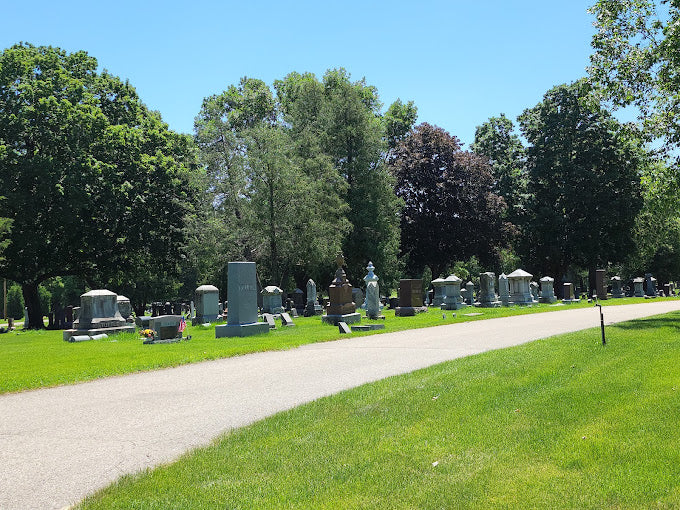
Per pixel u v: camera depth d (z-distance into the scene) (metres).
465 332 17.92
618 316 22.38
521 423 6.52
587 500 4.41
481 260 55.72
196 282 65.19
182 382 10.48
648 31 20.62
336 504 4.50
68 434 7.04
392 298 39.44
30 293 36.19
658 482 4.67
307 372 11.11
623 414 6.62
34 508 4.71
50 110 33.69
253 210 38.91
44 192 32.34
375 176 44.78
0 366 13.42
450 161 52.56
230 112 50.84
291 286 57.50
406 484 4.87
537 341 13.85
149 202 37.84
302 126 45.56
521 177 57.91
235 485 5.00
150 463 5.83
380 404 7.78
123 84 41.44
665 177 21.56
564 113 51.72
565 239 51.81
